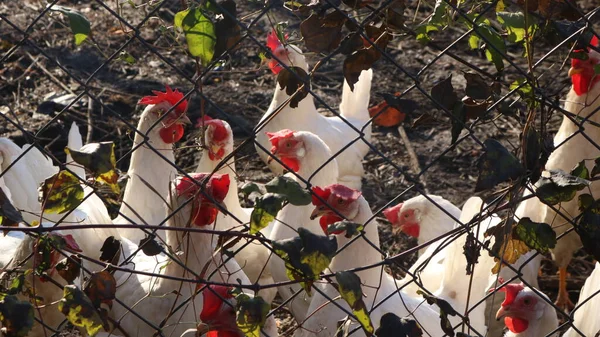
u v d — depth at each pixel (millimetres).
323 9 3525
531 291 6367
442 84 3750
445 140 11867
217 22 3354
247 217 7812
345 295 3555
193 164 10883
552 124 11805
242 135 11672
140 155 7168
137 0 15109
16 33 14125
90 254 6238
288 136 7574
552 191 3902
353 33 3607
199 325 4094
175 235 5117
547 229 3990
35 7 15133
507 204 3902
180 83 12945
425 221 8102
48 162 7453
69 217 6109
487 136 11789
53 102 12141
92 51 13703
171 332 5348
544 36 3877
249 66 13633
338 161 10109
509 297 6379
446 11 3848
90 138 11234
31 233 3564
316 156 7586
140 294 5598
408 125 12211
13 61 13359
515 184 3840
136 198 7176
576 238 7867
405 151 11656
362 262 5777
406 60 14047
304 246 3455
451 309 3967
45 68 13148
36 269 3568
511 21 3754
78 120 11750
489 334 7270
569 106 7812
